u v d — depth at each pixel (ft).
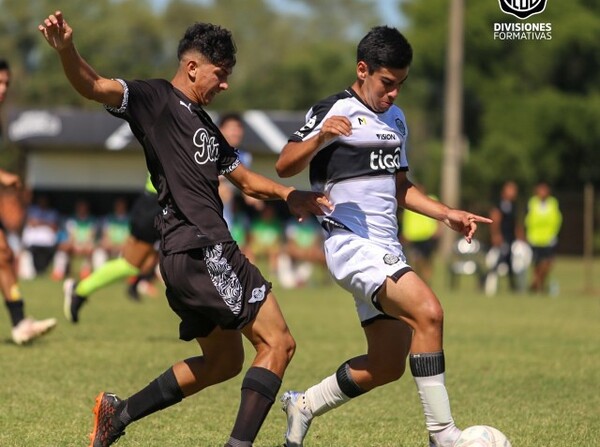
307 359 56.39
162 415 39.75
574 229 231.71
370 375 32.12
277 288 127.75
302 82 325.42
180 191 29.43
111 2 353.72
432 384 29.66
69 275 136.67
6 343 58.85
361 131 31.12
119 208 142.31
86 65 28.07
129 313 81.76
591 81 264.72
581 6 257.96
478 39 258.98
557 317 86.74
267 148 181.98
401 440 35.88
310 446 34.81
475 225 32.01
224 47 30.07
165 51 379.55
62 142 186.29
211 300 29.14
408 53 30.78
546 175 261.24
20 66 352.28
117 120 189.26
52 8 350.02
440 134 288.51
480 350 62.18
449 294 118.73
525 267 128.77
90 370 50.06
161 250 29.94
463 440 29.37
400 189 33.14
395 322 31.81
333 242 31.48
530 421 39.60
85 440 34.94
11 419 38.27
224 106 321.52
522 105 260.62
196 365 31.09
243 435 28.73
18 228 145.69
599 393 46.57
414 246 132.87
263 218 154.92
